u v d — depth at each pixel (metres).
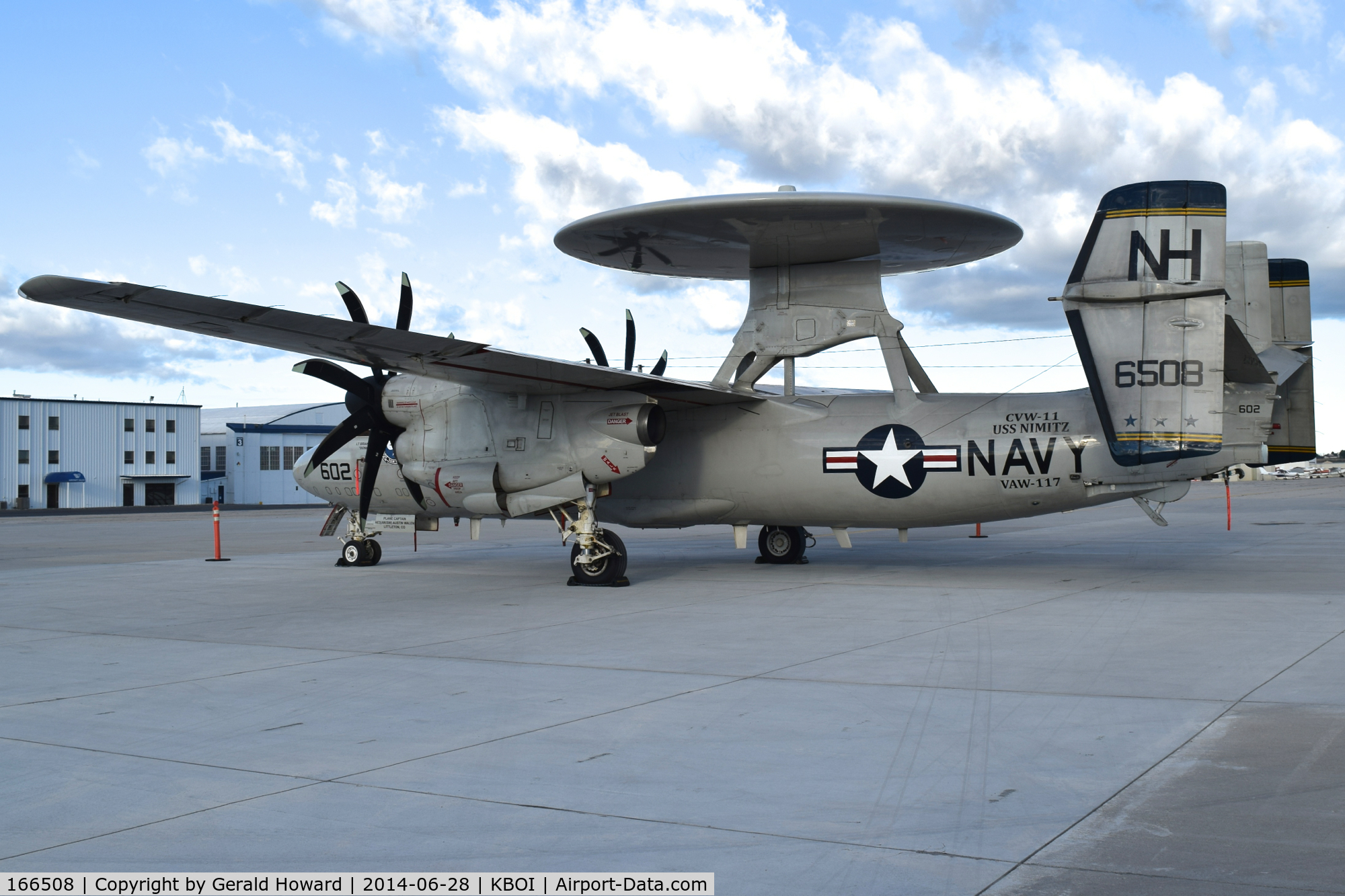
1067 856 4.05
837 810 4.65
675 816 4.60
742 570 15.78
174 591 14.21
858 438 14.16
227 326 11.33
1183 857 4.03
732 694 7.05
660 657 8.48
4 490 61.03
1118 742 5.69
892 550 19.58
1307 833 4.27
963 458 13.60
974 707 6.56
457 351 11.85
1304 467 104.12
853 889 3.78
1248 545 19.70
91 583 15.42
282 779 5.21
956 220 12.70
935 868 3.96
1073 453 13.12
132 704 7.02
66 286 9.75
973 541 21.92
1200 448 11.55
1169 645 8.74
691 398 14.37
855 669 7.84
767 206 12.18
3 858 4.20
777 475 14.57
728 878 3.91
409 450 15.00
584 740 5.89
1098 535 23.45
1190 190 11.67
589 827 4.47
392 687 7.46
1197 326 11.61
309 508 61.56
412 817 4.63
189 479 69.50
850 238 13.44
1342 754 5.39
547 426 14.10
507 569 16.72
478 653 8.82
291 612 11.78
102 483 65.19
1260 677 7.39
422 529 16.84
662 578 14.75
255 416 81.81
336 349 12.34
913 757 5.46
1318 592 12.28
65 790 5.07
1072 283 12.16
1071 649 8.63
